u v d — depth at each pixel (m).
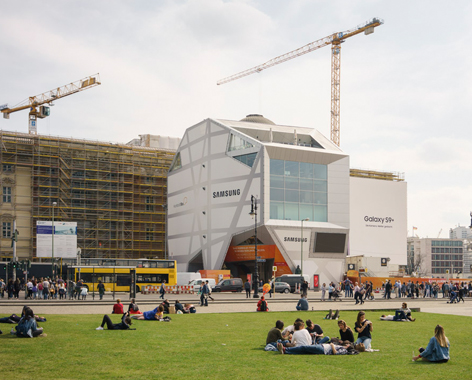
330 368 14.21
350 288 61.16
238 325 26.03
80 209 102.44
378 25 143.50
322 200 87.88
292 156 85.12
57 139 103.31
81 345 17.70
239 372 13.46
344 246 88.56
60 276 65.81
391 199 124.75
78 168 102.94
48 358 15.02
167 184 111.38
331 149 92.19
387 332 23.94
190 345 18.30
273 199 83.56
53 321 26.39
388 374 13.57
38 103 137.25
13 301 44.66
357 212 120.06
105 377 12.62
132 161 110.50
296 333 17.27
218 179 91.19
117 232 105.94
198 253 97.06
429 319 31.31
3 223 95.94
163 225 114.44
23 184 98.19
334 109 153.12
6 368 13.47
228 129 89.31
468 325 27.66
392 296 66.38
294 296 61.56
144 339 19.64
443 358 15.37
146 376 12.82
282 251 83.25
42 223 81.38
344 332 18.42
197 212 97.62
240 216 86.06
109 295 59.53
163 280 69.31
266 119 105.38
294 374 13.31
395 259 123.75
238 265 94.06
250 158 85.31
